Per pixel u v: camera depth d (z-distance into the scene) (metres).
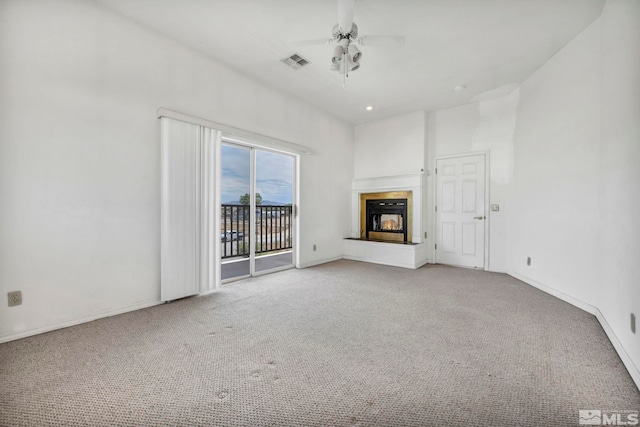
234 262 4.62
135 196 2.55
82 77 2.24
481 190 4.34
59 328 2.13
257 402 1.33
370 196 5.39
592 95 2.51
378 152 5.34
